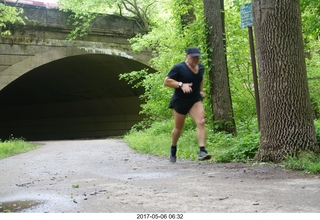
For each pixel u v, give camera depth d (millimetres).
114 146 13836
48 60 21984
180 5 14039
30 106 37000
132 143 13672
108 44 24062
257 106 8891
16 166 8422
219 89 11805
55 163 8656
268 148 6730
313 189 4492
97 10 23641
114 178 5977
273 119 6648
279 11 6602
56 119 37156
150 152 10227
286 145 6523
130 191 4859
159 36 18844
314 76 15047
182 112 7129
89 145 15039
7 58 20781
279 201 3982
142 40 20266
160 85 15922
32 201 4531
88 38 23375
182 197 4367
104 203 4246
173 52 14609
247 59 14359
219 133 10766
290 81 6547
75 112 35688
